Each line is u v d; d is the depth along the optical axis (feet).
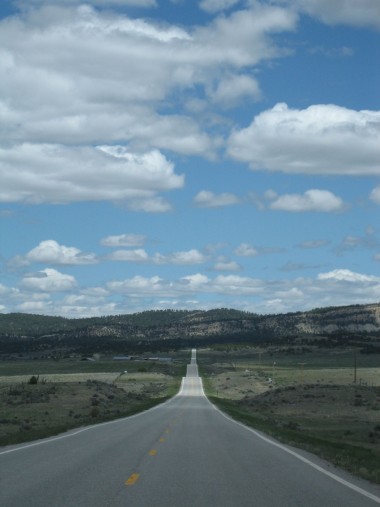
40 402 262.88
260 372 621.72
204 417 176.24
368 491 50.49
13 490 48.06
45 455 72.69
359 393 335.47
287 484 52.95
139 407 253.44
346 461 69.92
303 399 324.80
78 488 49.16
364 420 258.78
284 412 292.40
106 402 283.79
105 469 60.49
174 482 52.75
